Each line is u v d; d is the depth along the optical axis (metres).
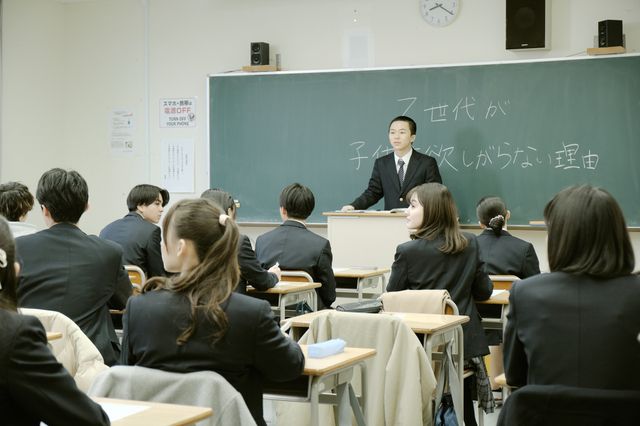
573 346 1.92
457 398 3.24
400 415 2.79
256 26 7.61
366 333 2.89
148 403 1.84
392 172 6.80
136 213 4.80
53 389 1.52
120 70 8.04
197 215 2.05
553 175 6.73
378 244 6.03
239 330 2.03
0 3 7.54
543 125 6.74
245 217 7.54
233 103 7.55
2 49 7.57
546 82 6.73
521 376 2.11
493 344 4.38
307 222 7.38
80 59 8.16
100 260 3.17
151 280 2.15
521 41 6.71
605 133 6.59
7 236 1.56
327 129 7.30
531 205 6.79
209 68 7.76
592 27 6.69
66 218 3.17
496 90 6.85
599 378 1.90
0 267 1.54
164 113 7.91
